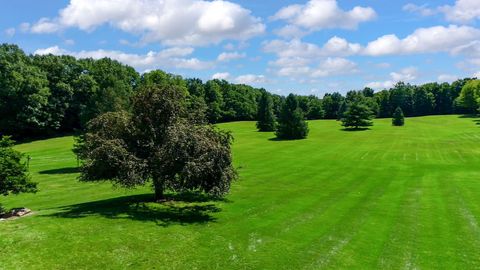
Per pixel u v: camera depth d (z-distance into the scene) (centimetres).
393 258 1858
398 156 6138
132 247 1808
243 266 1703
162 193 2925
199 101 2986
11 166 2569
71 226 2041
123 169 2416
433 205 2969
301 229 2309
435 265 1780
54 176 4847
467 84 14525
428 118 13900
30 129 9869
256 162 5647
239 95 14525
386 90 17175
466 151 6412
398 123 11656
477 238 2159
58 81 10431
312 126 11862
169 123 2609
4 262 1561
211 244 1945
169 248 1838
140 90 2719
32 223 2081
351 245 2034
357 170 4922
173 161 2433
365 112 10988
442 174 4472
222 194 2514
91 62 11562
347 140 8438
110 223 2134
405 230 2317
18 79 9256
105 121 2638
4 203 3388
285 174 4619
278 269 1691
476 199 3134
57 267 1559
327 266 1745
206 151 2439
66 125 10738
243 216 2555
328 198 3266
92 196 3622
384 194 3453
